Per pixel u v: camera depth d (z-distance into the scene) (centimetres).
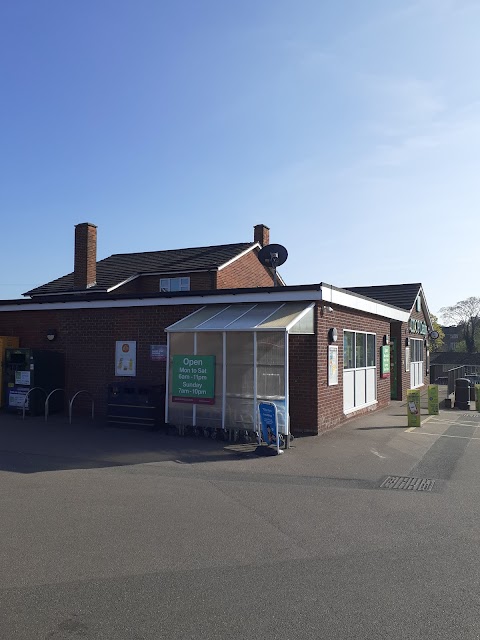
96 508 694
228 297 1363
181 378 1227
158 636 391
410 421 1423
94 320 1574
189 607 434
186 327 1234
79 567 512
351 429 1358
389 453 1059
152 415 1275
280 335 1130
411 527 627
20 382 1530
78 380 1590
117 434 1233
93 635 391
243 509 694
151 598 450
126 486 802
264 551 554
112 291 2500
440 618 417
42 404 1536
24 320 1692
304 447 1111
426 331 2939
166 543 575
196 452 1048
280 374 1123
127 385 1321
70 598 449
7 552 548
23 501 723
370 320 1752
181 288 2573
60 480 836
